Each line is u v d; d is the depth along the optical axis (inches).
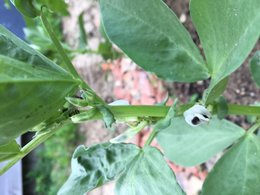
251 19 4.2
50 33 4.6
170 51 5.2
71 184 5.0
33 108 3.8
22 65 3.8
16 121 3.8
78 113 4.4
